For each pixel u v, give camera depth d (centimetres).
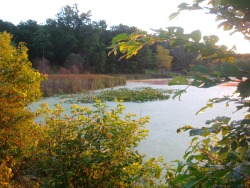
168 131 783
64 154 308
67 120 345
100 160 295
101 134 317
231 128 100
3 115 348
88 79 2481
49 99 1661
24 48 463
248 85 76
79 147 313
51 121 343
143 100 1647
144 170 285
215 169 93
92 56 4562
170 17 94
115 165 293
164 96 1764
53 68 4069
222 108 1067
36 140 339
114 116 330
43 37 4391
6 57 427
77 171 304
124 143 315
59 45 4559
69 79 2219
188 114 1137
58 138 325
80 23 4822
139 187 292
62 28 4756
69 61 4159
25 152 329
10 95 372
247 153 96
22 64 430
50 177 303
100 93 1978
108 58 4759
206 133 107
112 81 2762
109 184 297
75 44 4506
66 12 4816
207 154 132
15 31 4469
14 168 322
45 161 308
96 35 4616
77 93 1997
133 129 327
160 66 4962
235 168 88
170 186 211
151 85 3067
